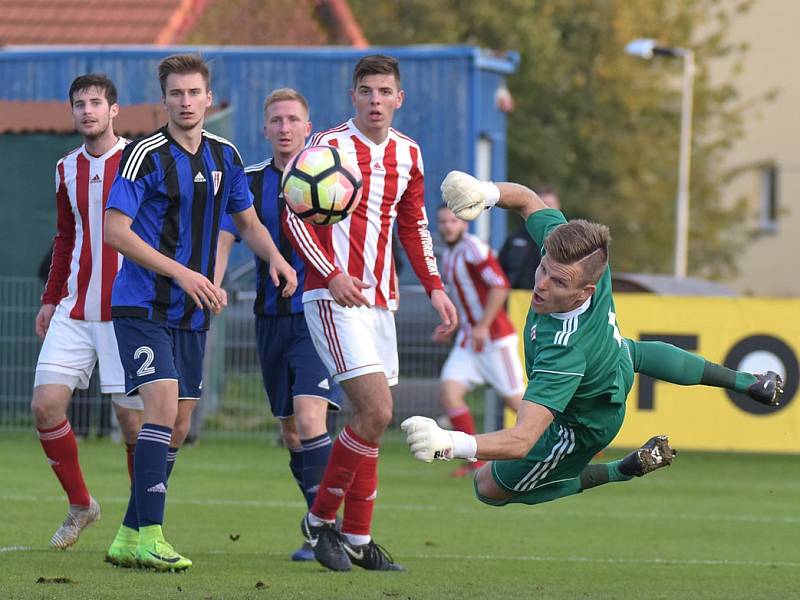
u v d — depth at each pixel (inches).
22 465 1652.3
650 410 1863.9
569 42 4928.6
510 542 1186.0
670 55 3956.7
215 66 2628.0
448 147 2581.2
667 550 1162.6
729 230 5472.4
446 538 1200.8
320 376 1047.6
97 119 1035.3
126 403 1059.3
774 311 1849.2
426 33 4621.1
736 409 1855.3
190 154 930.1
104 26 3277.6
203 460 1759.4
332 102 2618.1
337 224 961.5
